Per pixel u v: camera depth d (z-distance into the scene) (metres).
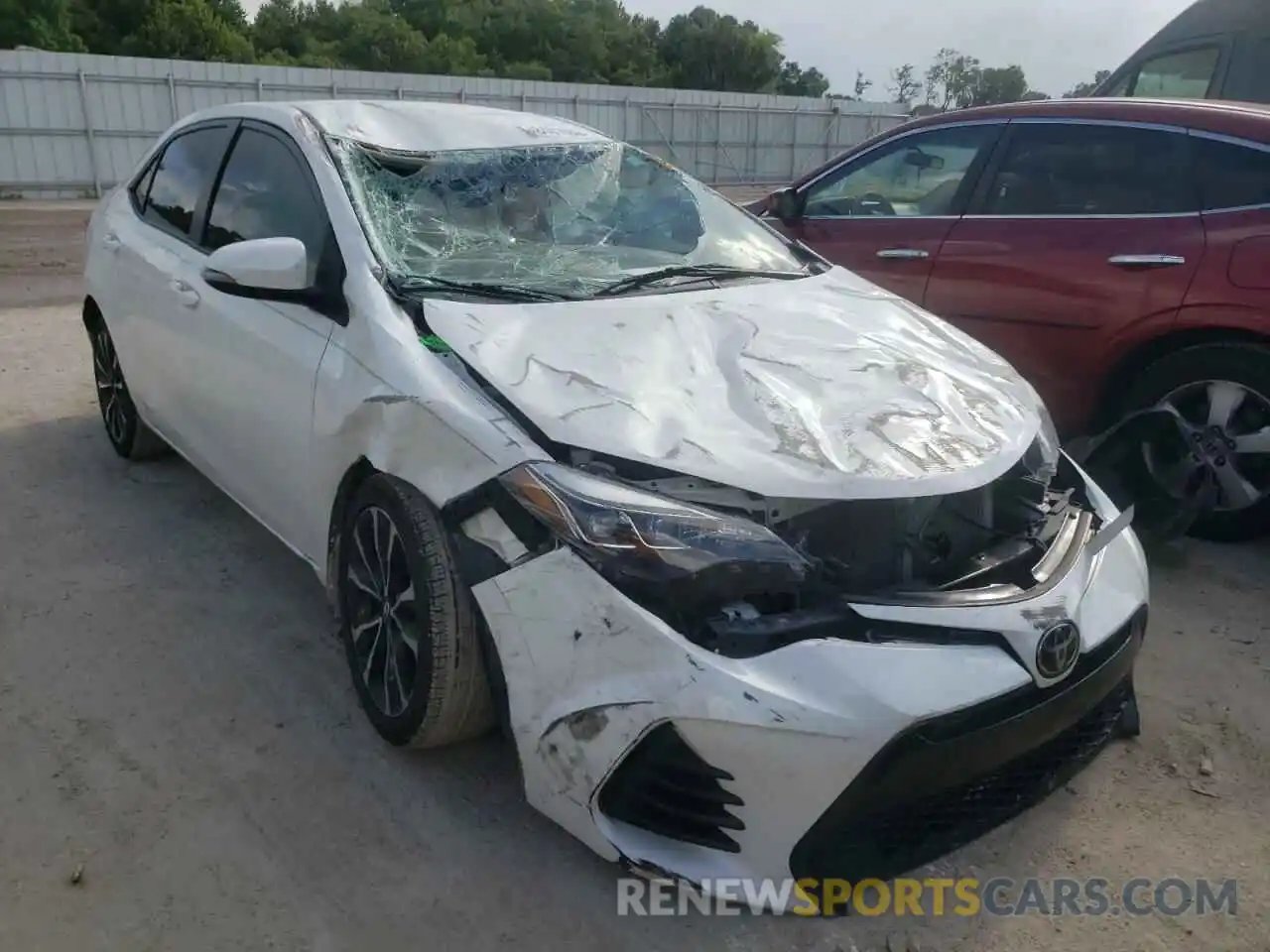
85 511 4.36
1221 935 2.35
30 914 2.28
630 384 2.53
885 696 2.05
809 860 2.14
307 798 2.67
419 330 2.72
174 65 23.11
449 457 2.45
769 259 3.67
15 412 5.64
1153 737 3.04
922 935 2.32
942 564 2.36
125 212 4.56
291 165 3.43
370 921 2.29
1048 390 4.58
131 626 3.47
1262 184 4.01
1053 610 2.29
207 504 4.46
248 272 2.96
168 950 2.20
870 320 3.18
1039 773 2.43
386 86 25.95
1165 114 4.32
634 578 2.14
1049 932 2.34
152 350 4.07
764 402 2.52
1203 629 3.65
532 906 2.34
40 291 9.36
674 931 2.29
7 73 21.53
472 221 3.31
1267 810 2.75
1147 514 4.16
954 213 4.87
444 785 2.72
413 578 2.53
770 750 2.05
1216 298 3.99
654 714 2.10
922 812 2.21
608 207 3.62
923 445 2.45
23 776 2.72
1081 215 4.45
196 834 2.54
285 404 3.08
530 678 2.27
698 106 30.80
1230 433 4.11
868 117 34.31
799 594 2.18
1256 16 6.36
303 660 3.29
